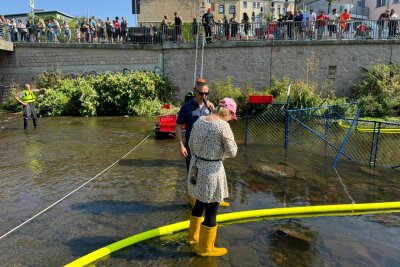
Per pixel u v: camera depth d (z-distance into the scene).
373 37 15.45
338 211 4.61
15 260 3.41
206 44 16.53
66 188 5.50
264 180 5.93
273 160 7.28
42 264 3.34
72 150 8.30
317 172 6.41
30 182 5.83
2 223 4.23
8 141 9.47
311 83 15.84
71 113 15.95
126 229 4.06
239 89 15.71
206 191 3.31
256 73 16.31
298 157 7.56
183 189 5.41
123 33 17.61
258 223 4.24
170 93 17.09
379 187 5.62
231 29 16.77
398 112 13.53
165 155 7.71
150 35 17.39
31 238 3.85
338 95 15.78
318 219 4.39
